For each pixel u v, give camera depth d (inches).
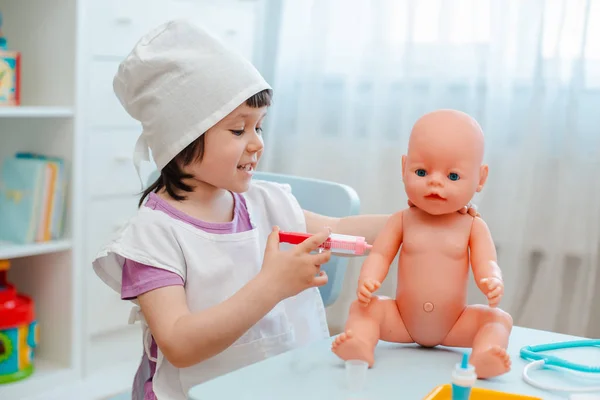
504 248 76.0
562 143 73.2
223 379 28.7
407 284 32.3
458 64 78.8
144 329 38.7
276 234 34.2
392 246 33.1
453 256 32.0
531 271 75.6
